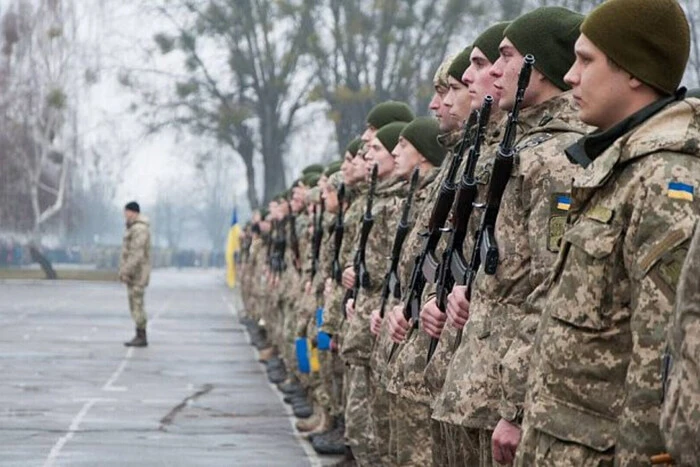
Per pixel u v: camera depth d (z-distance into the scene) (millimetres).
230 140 113312
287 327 31516
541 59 11727
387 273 16594
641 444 8328
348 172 21703
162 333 53438
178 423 26547
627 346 8891
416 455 15062
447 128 14836
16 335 50625
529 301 10469
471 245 12156
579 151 9445
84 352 43469
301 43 104750
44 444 23375
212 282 135500
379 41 91250
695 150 8648
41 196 142625
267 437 24875
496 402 11117
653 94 9219
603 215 8852
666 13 9133
